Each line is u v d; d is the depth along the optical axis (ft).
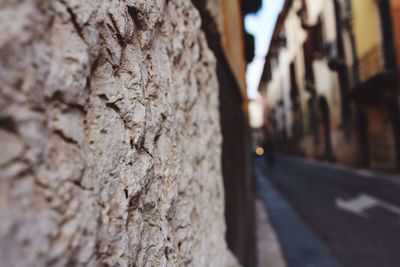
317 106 82.69
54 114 1.46
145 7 2.67
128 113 2.18
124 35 2.23
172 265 2.80
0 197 1.15
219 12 7.75
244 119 15.29
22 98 1.28
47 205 1.34
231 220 7.32
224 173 6.77
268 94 166.40
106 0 2.02
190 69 4.12
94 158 1.75
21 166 1.25
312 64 83.71
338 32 64.18
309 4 82.43
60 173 1.44
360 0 52.90
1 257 1.11
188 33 4.19
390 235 19.10
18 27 1.28
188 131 3.75
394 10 43.80
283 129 132.46
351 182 41.34
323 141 80.79
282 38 112.98
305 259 14.74
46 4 1.46
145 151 2.40
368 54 50.37
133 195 2.13
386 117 47.96
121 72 2.18
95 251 1.62
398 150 46.16
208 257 4.19
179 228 3.06
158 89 2.80
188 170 3.55
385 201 28.22
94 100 1.83
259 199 30.63
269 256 14.57
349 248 17.13
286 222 21.65
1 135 1.20
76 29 1.67
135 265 2.10
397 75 43.57
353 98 55.72
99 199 1.74
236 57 12.82
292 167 72.74
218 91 6.48
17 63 1.27
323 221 23.08
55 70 1.48
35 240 1.25
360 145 57.52
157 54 2.91
